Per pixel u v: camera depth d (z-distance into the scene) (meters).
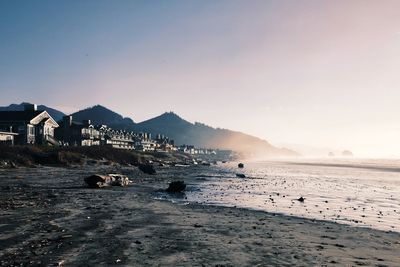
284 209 31.38
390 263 14.19
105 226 18.94
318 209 32.22
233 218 24.45
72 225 18.70
